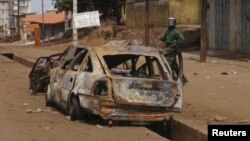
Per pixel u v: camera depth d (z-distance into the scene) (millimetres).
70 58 13516
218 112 12539
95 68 11594
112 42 37812
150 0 39469
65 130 11039
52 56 16844
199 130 10453
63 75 13164
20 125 11570
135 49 12320
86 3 53781
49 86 14359
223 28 29484
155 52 12406
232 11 28219
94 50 12000
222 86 16828
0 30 129500
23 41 74812
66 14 68000
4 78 22234
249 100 14172
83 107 11555
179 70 14375
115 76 11305
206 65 23250
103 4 53188
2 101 15250
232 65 22812
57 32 92812
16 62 32562
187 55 29031
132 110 11297
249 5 26406
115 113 11219
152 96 11367
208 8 31328
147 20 28891
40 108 14133
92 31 46969
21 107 14266
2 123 11773
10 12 144375
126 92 11219
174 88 11578
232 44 28250
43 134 10609
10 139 10078
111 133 10789
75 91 11883
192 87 16703
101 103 11141
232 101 14039
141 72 12867
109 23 49719
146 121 11609
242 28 27219
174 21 14984
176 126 11625
